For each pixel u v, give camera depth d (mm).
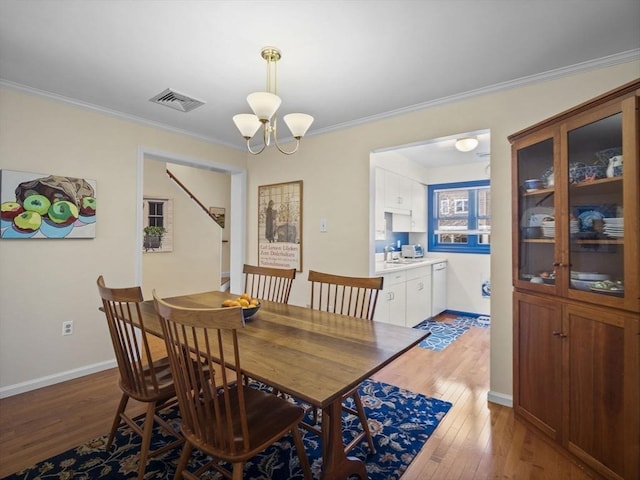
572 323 1762
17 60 2096
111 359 2986
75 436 1992
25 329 2533
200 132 3533
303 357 1391
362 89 2471
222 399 1588
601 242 1633
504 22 1700
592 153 1683
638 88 1442
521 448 1895
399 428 2100
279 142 3809
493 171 2445
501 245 2412
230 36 1830
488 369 3053
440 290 5070
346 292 3305
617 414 1530
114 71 2230
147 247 4930
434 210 5453
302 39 1853
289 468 1747
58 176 2652
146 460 1604
